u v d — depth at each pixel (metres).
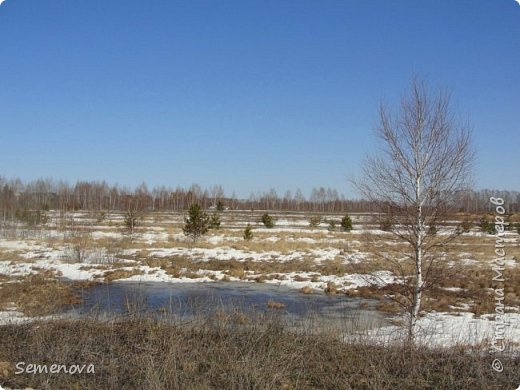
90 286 18.69
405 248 11.70
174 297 16.64
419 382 7.78
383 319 13.50
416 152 10.57
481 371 7.81
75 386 7.54
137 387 7.47
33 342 9.33
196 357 8.59
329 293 17.80
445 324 12.53
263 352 8.59
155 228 42.97
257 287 19.20
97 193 78.50
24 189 67.94
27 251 27.98
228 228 44.31
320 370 8.20
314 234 38.38
